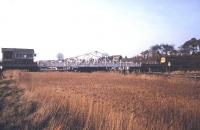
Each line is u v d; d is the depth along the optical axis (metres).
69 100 18.11
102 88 25.02
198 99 17.50
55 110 17.06
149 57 116.75
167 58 97.25
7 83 44.47
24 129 14.39
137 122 11.91
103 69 96.69
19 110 19.19
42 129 14.17
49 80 39.31
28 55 91.62
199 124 12.76
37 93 24.62
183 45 147.88
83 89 23.95
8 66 88.62
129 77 45.56
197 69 89.25
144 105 15.38
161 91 22.58
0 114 18.41
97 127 13.31
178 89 24.45
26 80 40.31
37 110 18.27
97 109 14.50
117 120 12.46
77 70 96.06
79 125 14.41
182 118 13.27
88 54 115.69
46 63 96.31
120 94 19.95
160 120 12.55
